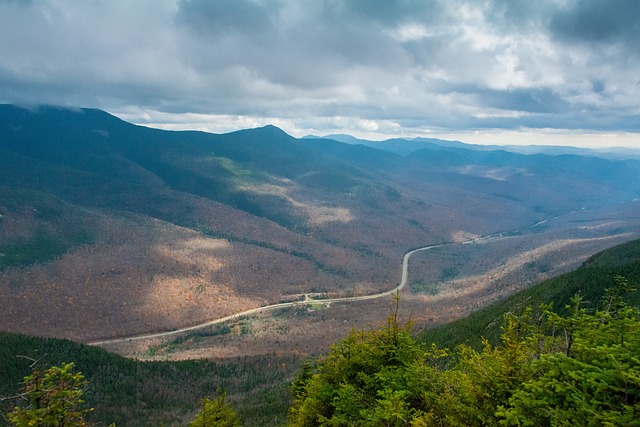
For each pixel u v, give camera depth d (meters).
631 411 9.94
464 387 14.02
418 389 16.31
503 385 13.10
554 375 12.21
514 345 13.95
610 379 11.09
